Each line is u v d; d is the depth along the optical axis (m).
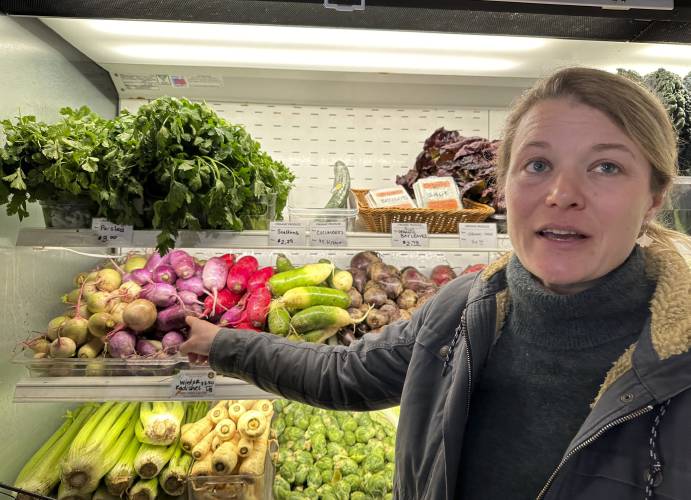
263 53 2.14
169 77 2.38
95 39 2.02
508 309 1.01
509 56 2.14
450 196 1.95
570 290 0.89
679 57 2.14
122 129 1.67
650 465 0.76
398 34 1.92
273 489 1.73
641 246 0.95
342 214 1.86
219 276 1.76
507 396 0.97
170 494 1.66
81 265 2.29
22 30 1.80
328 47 2.06
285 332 1.69
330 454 1.84
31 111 1.88
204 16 1.75
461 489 0.99
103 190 1.57
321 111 2.61
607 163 0.83
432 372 1.07
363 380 1.22
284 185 2.12
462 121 2.65
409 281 2.04
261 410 1.79
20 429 1.86
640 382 0.79
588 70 0.86
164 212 1.54
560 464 0.81
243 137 1.74
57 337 1.62
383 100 2.54
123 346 1.58
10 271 1.80
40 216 2.04
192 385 1.55
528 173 0.88
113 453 1.67
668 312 0.82
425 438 1.03
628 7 1.62
